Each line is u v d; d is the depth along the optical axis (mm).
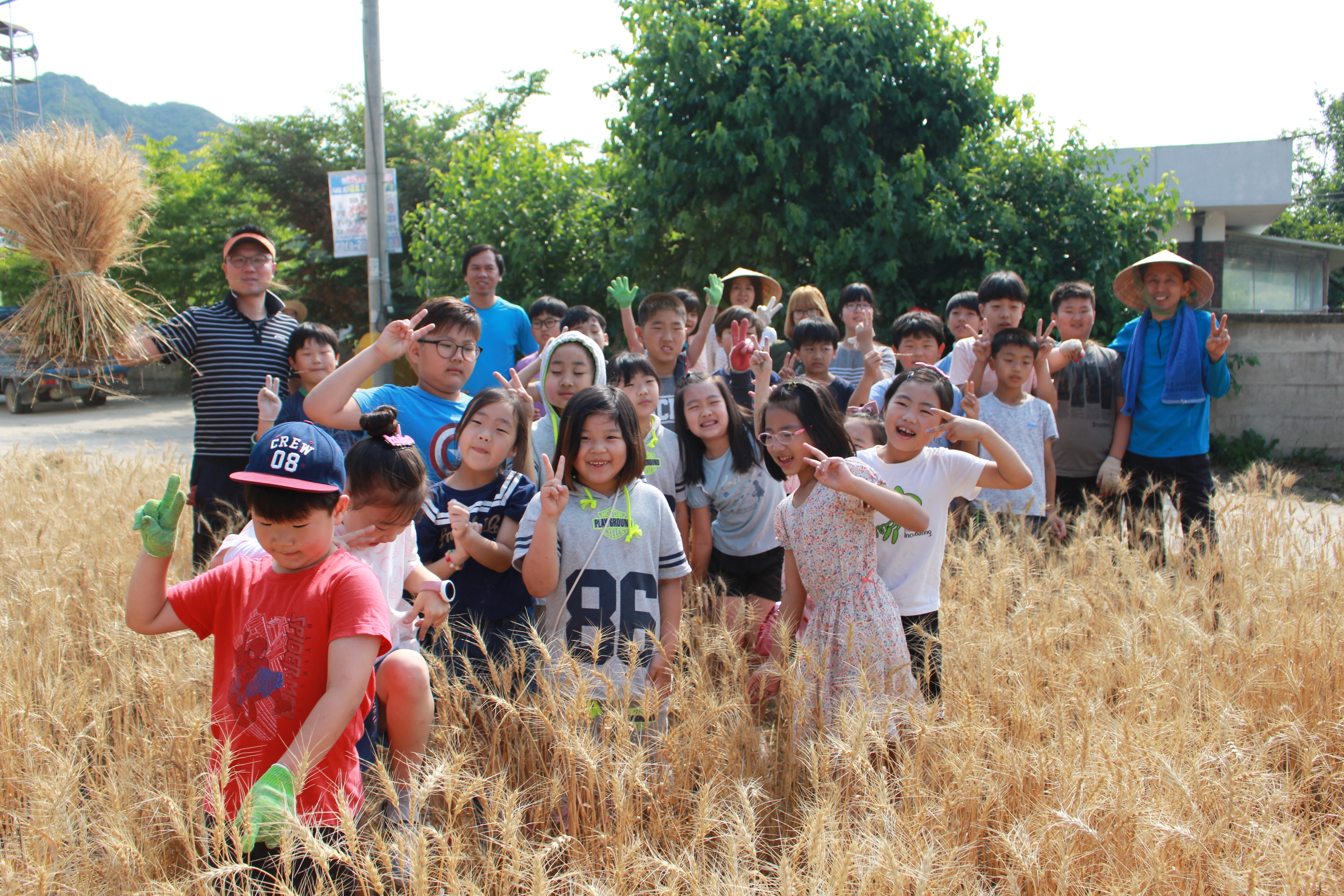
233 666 2502
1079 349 5465
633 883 2385
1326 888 2322
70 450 8625
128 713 3135
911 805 2596
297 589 2482
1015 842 2395
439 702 2947
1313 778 2787
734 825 2486
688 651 3518
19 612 3727
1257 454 10727
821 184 11078
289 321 5633
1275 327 10695
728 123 10828
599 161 12438
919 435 3385
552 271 12125
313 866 2221
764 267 10750
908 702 2842
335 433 4344
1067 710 2994
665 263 11758
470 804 2576
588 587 3332
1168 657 3434
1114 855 2457
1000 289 5449
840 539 3270
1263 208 17234
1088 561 4676
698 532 4395
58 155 4277
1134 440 5488
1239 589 4199
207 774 2350
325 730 2262
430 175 25344
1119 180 11648
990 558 4398
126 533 5051
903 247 10758
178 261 25109
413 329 3719
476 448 3484
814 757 2594
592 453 3316
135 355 4691
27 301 4371
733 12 11148
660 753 2863
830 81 10633
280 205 26953
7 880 2141
